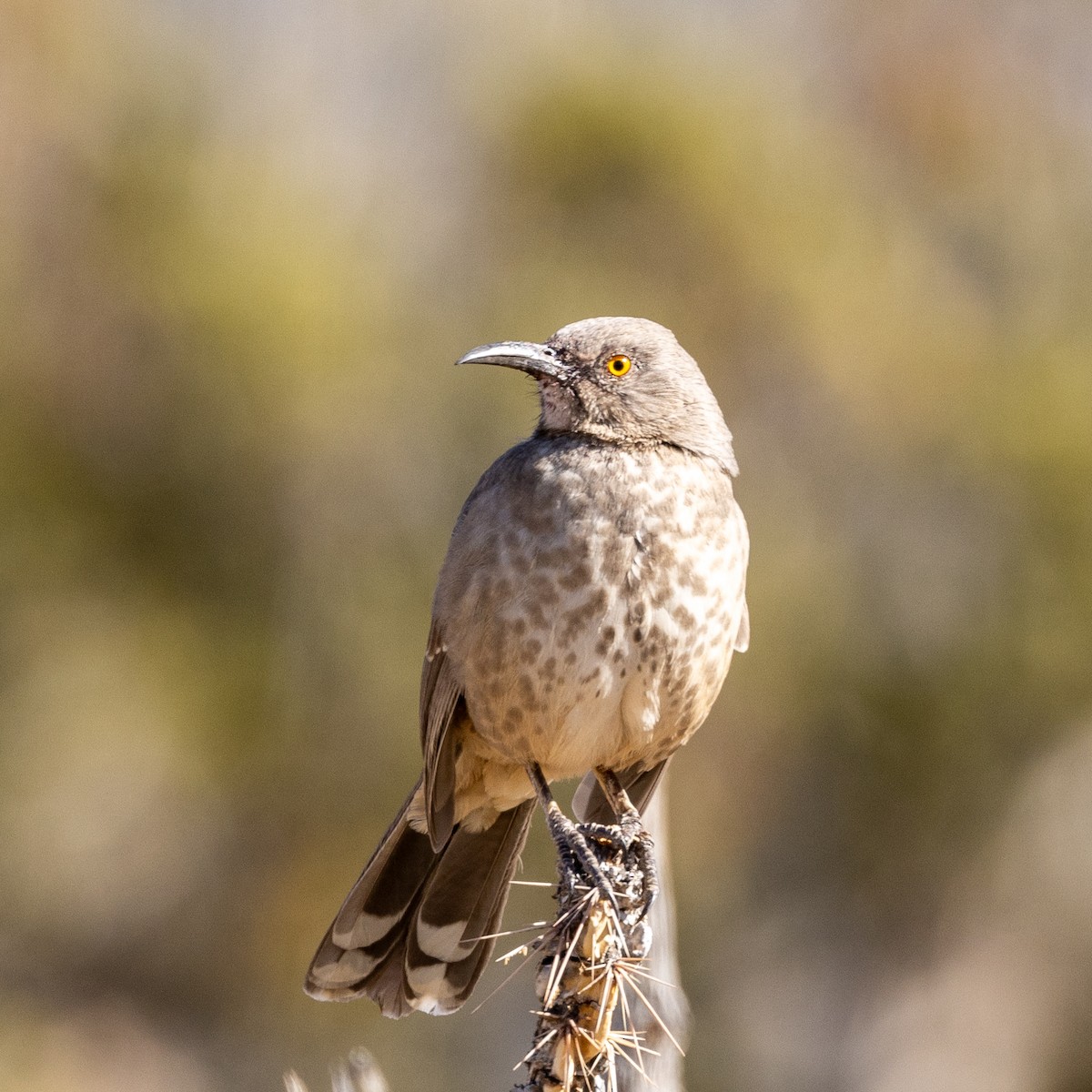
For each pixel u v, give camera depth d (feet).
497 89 38.83
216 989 41.04
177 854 39.47
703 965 43.65
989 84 44.24
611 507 24.17
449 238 39.27
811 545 40.22
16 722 37.35
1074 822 42.32
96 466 37.11
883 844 42.73
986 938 44.32
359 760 38.11
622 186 37.91
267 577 37.47
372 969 26.22
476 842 26.58
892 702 40.83
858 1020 44.80
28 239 37.22
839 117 43.19
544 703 24.18
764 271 38.32
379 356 36.83
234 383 35.94
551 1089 18.57
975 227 42.96
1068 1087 45.27
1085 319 41.70
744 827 41.81
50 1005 40.96
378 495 37.65
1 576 37.04
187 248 35.99
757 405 39.93
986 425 40.27
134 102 37.76
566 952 18.86
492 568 24.23
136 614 37.11
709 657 24.56
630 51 38.73
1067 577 40.65
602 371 25.53
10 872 39.06
